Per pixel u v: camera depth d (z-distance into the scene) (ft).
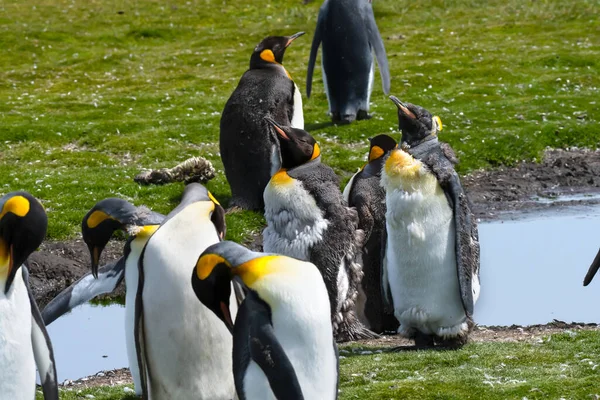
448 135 90.99
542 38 142.61
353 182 49.03
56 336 51.44
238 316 26.99
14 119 99.55
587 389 35.19
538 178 83.66
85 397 38.52
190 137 92.38
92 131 93.76
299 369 26.48
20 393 28.17
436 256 42.06
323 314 26.73
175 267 29.91
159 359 30.86
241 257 27.04
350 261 44.09
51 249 64.18
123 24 156.97
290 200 41.70
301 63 132.77
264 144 68.80
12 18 158.10
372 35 95.25
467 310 42.01
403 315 43.55
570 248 65.10
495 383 36.73
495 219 73.97
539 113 99.45
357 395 35.96
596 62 125.08
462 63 126.00
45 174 80.84
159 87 119.55
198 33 154.40
